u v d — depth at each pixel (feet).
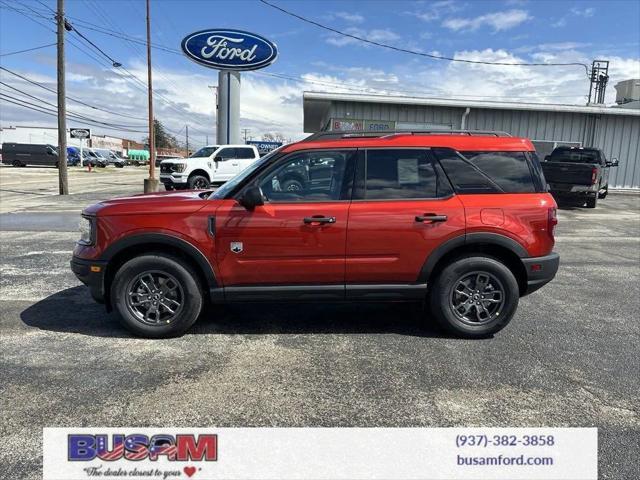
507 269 14.55
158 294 14.42
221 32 65.16
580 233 37.17
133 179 112.57
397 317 16.76
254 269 14.16
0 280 20.95
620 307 18.37
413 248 14.24
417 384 11.82
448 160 14.61
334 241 14.07
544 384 11.91
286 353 13.57
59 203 55.11
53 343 14.06
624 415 10.52
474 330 14.76
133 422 10.02
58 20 64.08
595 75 115.65
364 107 67.92
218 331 15.23
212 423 10.02
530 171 14.82
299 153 14.39
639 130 73.20
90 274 14.23
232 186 14.76
